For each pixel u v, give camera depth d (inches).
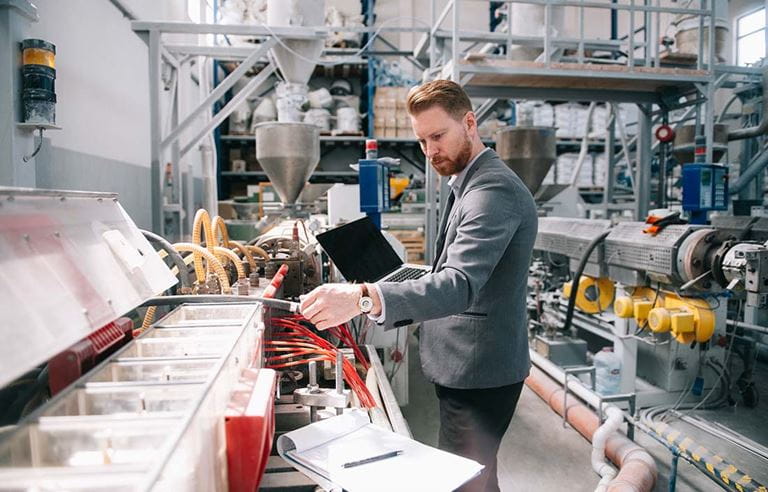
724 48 164.1
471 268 37.3
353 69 228.5
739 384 108.0
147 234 48.9
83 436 20.6
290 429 40.6
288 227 113.8
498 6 225.8
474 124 45.5
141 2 149.1
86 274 26.5
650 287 98.4
